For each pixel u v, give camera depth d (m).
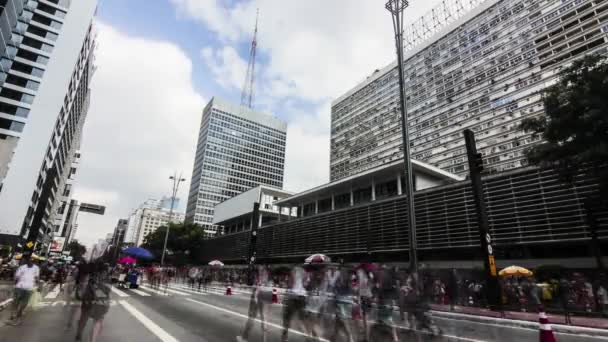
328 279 11.05
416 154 61.59
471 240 24.48
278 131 157.75
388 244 30.72
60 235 114.31
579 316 14.30
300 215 55.78
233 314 11.74
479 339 8.75
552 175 21.31
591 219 16.48
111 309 12.14
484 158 49.78
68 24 65.50
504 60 51.19
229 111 145.75
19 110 58.44
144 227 179.00
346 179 42.69
